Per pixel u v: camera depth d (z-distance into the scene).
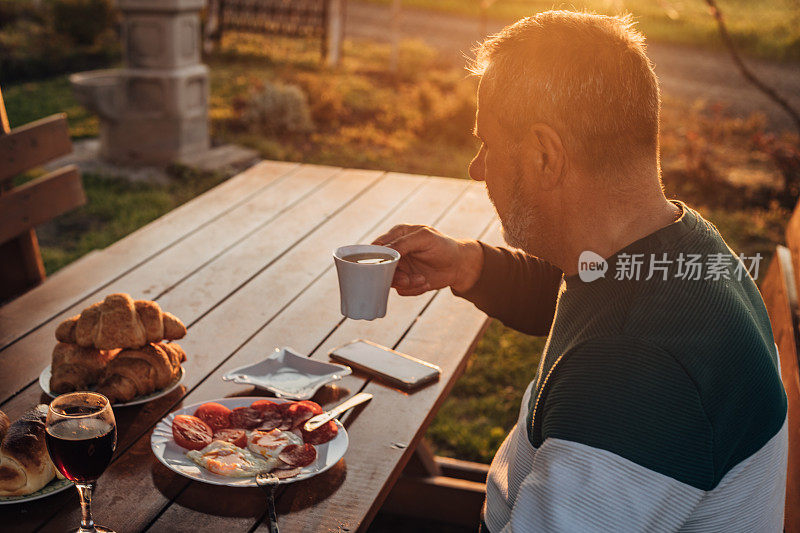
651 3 19.33
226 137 7.96
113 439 1.24
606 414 1.00
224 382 1.78
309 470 1.45
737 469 1.07
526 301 1.79
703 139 9.02
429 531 2.82
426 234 1.69
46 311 2.11
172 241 2.62
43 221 3.06
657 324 1.03
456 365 1.93
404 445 1.58
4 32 12.78
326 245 2.63
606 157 1.09
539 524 1.03
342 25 12.85
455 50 15.36
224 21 13.46
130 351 1.65
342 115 9.46
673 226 1.11
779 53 16.78
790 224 2.75
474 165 1.31
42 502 1.35
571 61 1.09
